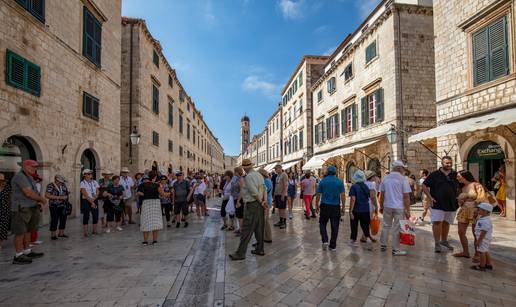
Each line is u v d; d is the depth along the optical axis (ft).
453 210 20.11
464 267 16.88
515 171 30.60
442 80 39.96
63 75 36.11
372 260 18.40
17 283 14.70
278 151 150.71
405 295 13.08
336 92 77.25
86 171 27.35
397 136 49.80
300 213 43.01
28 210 18.83
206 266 18.03
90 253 20.49
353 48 66.13
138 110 61.36
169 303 12.30
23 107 29.14
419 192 46.91
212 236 27.32
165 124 83.05
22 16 29.12
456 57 37.63
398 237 19.57
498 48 31.73
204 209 41.63
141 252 20.68
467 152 36.40
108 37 49.14
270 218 37.93
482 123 29.19
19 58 28.37
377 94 56.18
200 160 157.28
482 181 34.88
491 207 16.31
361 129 63.31
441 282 14.58
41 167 31.96
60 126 35.40
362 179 23.22
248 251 21.02
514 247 20.74
